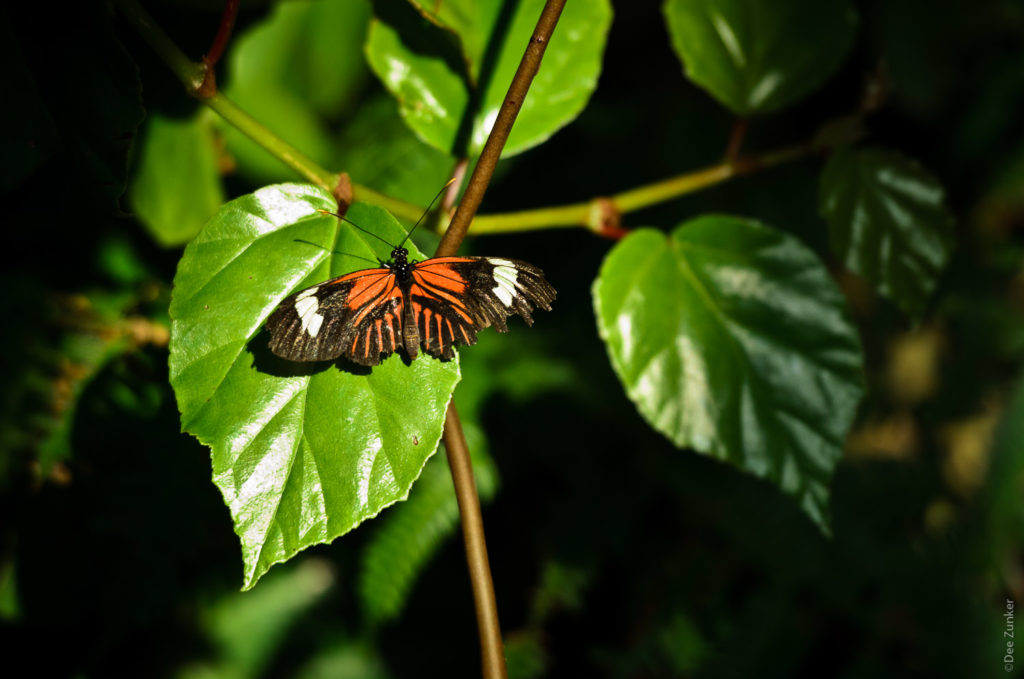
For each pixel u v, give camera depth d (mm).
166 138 802
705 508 940
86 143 712
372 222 692
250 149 857
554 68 749
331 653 978
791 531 945
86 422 809
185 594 849
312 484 673
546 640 955
